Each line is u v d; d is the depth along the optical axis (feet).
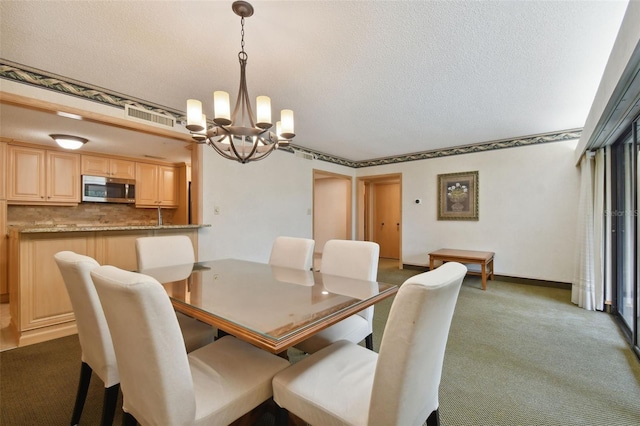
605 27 6.17
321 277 6.84
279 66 7.74
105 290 3.09
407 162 18.97
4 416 5.15
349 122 12.35
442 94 9.52
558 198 14.05
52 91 8.29
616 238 10.37
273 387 4.03
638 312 7.71
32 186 13.00
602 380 6.40
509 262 15.33
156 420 3.12
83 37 6.49
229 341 5.09
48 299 8.23
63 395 5.76
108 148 14.35
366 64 7.64
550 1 5.45
